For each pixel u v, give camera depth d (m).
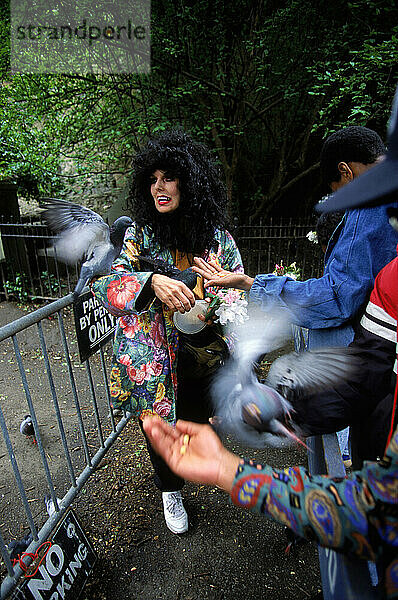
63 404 3.35
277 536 2.08
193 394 2.03
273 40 5.66
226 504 2.28
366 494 0.63
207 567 1.92
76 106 5.79
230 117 6.33
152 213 1.79
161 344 1.80
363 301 1.43
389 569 0.61
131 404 1.89
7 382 3.75
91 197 7.40
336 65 4.97
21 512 2.27
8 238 5.70
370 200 0.60
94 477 2.49
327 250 1.69
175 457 0.78
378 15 4.78
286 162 7.44
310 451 1.57
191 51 5.70
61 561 1.70
